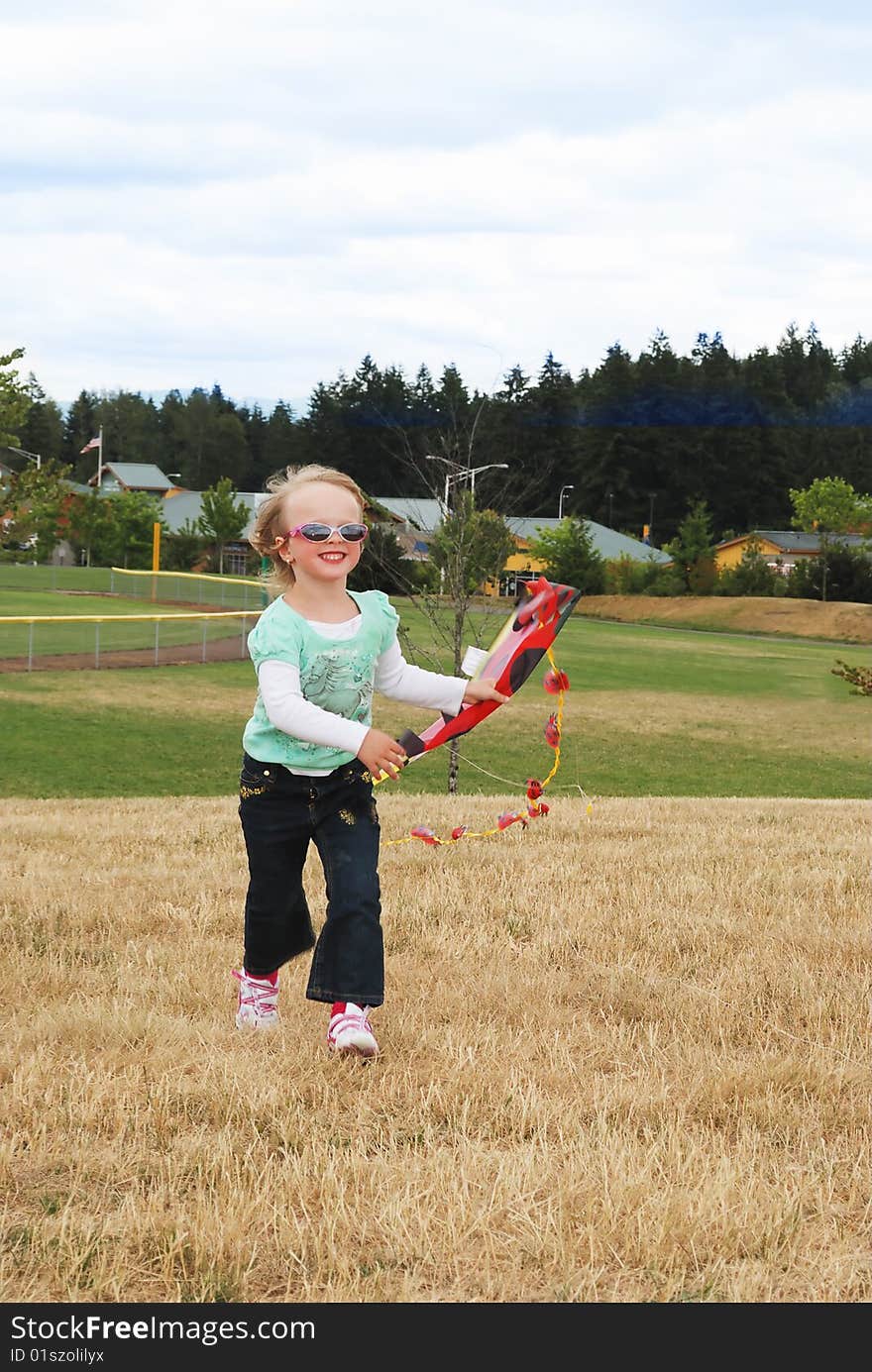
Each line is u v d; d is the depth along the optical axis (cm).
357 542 411
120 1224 292
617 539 10200
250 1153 328
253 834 420
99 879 695
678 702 3812
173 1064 398
